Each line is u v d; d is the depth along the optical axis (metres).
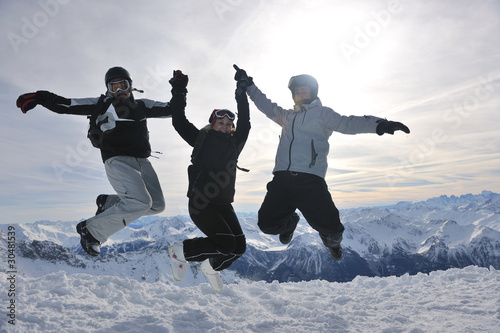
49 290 6.25
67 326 4.83
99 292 6.48
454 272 9.27
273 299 6.79
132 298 6.38
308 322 5.62
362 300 7.25
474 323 5.59
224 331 5.08
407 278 9.35
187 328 5.09
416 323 5.71
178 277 5.20
